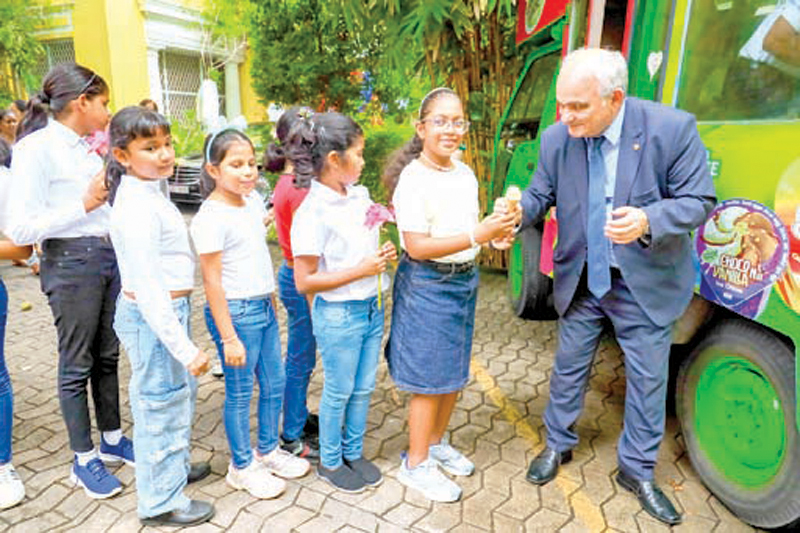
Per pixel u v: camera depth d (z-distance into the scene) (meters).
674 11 2.43
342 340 2.26
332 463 2.49
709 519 2.31
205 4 11.51
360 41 6.71
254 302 2.26
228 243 2.17
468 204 2.25
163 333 1.91
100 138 2.29
